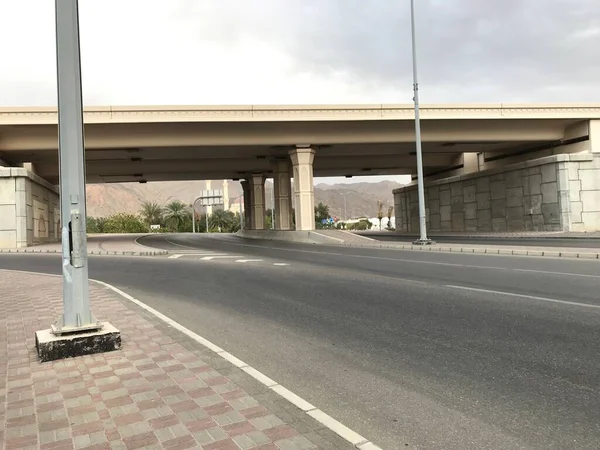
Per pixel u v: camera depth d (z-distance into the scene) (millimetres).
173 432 3512
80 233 5652
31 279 12930
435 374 4863
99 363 5191
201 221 95625
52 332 5617
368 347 5895
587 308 7488
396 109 29688
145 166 40406
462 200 40344
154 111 27578
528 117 30750
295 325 7145
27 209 27078
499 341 5895
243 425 3619
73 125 5605
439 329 6602
